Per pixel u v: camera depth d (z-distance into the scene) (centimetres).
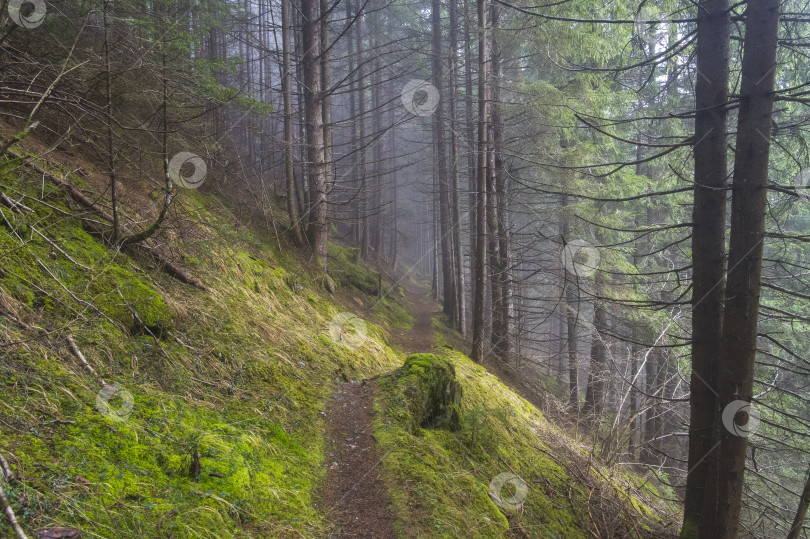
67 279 393
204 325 505
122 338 394
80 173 540
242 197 1136
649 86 1145
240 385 457
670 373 1138
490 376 1009
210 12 1007
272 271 842
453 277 1830
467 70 1437
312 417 468
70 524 210
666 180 1009
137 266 489
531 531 444
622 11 726
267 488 320
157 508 248
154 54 562
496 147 1255
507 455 597
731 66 615
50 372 304
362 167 2036
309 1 1147
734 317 439
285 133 1139
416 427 503
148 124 627
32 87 492
